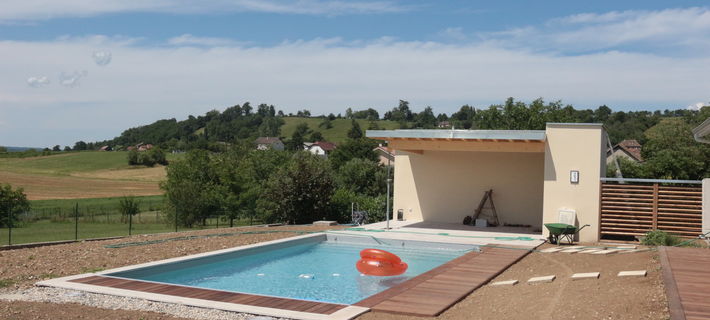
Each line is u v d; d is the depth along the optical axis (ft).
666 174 84.94
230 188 98.94
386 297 24.71
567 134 45.96
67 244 42.52
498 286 27.27
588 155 45.29
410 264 38.29
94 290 25.25
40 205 130.93
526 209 55.72
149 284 26.76
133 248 39.75
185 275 33.58
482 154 57.72
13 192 90.84
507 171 56.65
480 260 34.76
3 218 83.35
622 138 220.02
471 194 58.08
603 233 44.80
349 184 118.73
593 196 45.01
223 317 21.21
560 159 46.09
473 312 22.26
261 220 86.94
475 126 118.52
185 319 20.94
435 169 59.88
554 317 19.95
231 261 38.40
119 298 24.12
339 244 47.93
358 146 175.01
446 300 24.16
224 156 123.03
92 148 477.36
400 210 61.31
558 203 46.03
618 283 23.62
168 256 36.29
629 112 281.54
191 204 84.79
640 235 43.27
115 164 266.36
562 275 28.14
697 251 29.94
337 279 33.30
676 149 97.55
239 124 502.38
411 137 49.55
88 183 202.69
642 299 20.27
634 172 89.51
